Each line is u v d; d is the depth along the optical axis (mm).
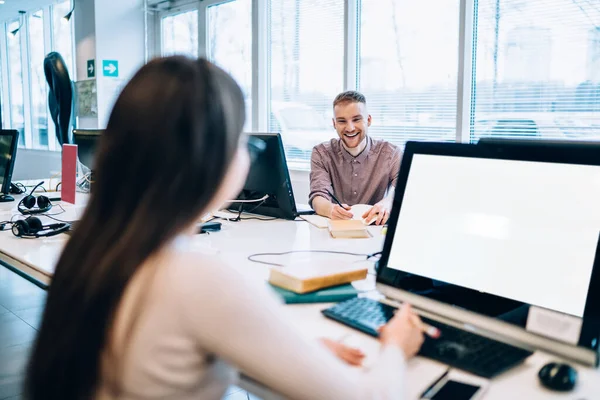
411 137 4156
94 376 693
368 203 3090
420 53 4016
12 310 3383
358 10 4402
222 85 729
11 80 9391
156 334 685
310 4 4727
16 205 2928
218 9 5680
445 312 1118
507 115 3580
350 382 730
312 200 2682
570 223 973
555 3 3264
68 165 2672
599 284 915
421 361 963
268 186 2393
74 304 689
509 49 3516
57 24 7879
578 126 3244
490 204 1094
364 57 4410
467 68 3693
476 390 848
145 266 699
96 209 715
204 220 2361
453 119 3871
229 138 725
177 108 686
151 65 723
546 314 963
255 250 1812
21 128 9281
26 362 750
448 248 1144
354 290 1309
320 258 1695
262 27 5133
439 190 1186
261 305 699
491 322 1037
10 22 9156
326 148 3127
